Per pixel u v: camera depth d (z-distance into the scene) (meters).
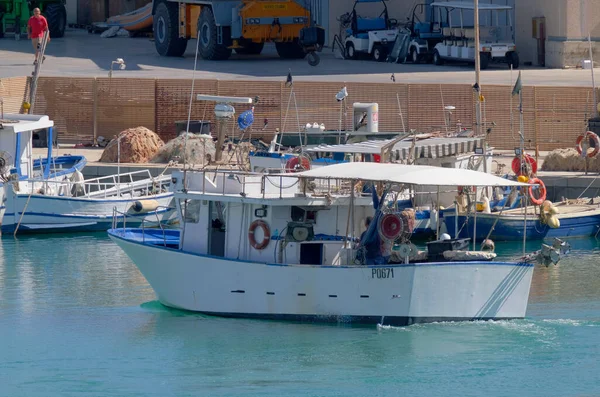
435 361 54.56
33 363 55.38
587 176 91.06
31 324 61.34
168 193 88.56
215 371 54.19
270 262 59.12
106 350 56.94
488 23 140.38
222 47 139.88
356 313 57.06
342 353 55.59
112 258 77.75
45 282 70.69
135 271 73.69
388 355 55.25
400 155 77.00
